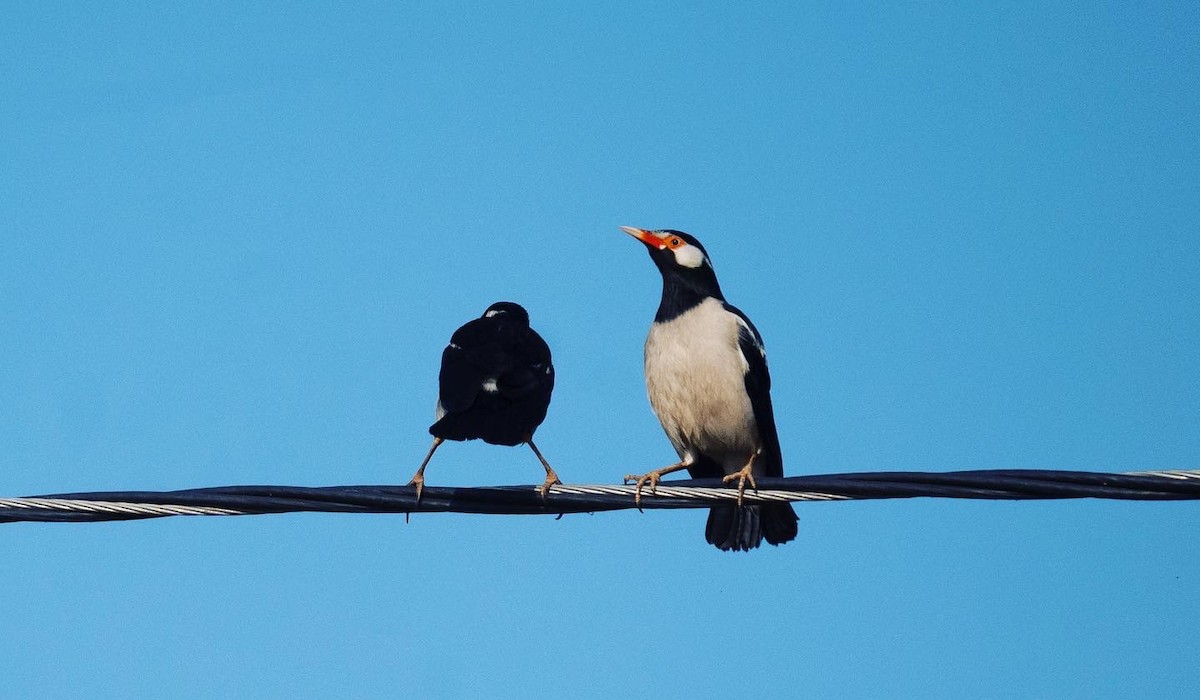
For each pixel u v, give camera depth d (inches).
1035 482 398.9
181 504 403.2
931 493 408.5
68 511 399.2
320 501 412.2
